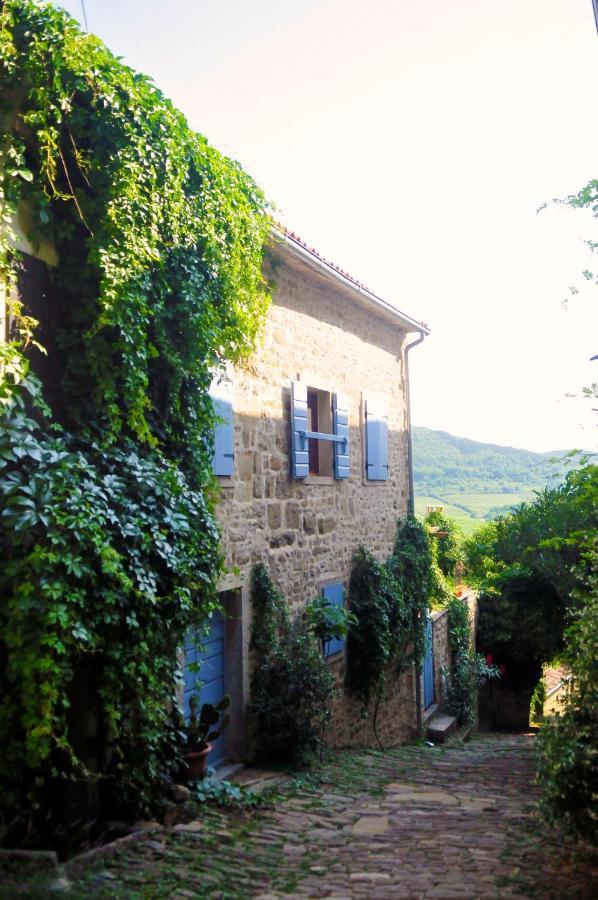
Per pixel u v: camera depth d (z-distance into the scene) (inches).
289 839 202.8
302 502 343.9
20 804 175.8
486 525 680.4
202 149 234.8
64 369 204.4
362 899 154.6
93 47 195.6
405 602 442.3
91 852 171.3
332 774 295.6
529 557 436.5
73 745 197.2
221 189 244.4
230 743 290.4
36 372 196.9
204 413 243.0
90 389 203.2
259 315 275.3
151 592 187.8
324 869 177.3
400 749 404.5
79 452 185.9
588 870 171.0
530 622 523.2
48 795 188.1
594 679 165.8
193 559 210.1
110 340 204.1
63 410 203.0
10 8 187.6
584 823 159.5
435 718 506.6
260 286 304.0
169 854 180.5
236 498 291.1
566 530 415.5
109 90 197.5
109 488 185.2
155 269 215.6
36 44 187.0
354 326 410.3
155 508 200.5
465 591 604.1
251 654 298.7
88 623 171.8
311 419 379.2
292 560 332.5
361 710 391.9
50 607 160.6
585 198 218.5
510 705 629.6
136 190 203.9
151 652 198.8
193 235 230.7
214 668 286.7
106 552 170.6
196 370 233.5
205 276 239.3
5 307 184.2
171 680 210.7
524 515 446.0
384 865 180.4
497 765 334.0
